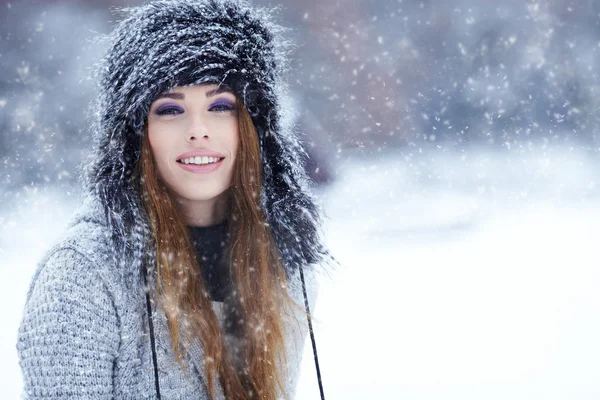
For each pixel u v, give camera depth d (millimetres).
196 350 1903
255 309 2076
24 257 6695
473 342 4941
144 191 1932
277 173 2158
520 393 4125
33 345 1688
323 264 2340
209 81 1911
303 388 4145
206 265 2100
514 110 13781
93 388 1715
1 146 9516
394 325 5258
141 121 1917
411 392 4121
